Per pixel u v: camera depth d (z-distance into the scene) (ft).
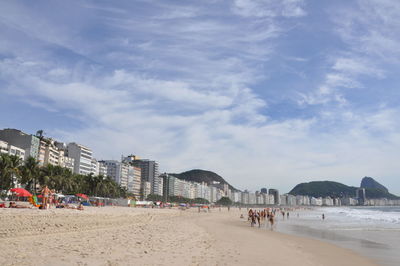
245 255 66.13
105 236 84.58
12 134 426.10
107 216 141.90
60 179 338.75
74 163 583.17
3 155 274.36
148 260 53.01
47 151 473.26
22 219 89.25
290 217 368.27
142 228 120.06
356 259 72.13
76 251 57.06
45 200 146.72
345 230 162.61
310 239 115.75
